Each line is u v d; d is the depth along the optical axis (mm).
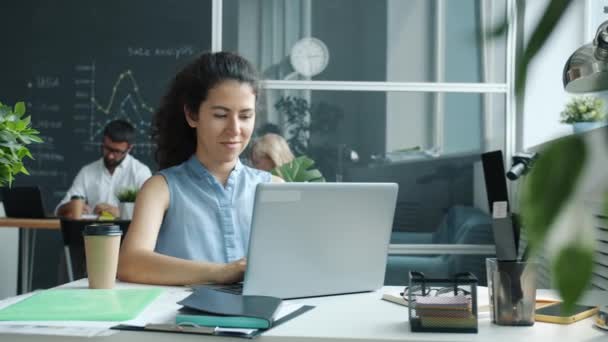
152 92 4648
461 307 906
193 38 4613
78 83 4680
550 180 180
